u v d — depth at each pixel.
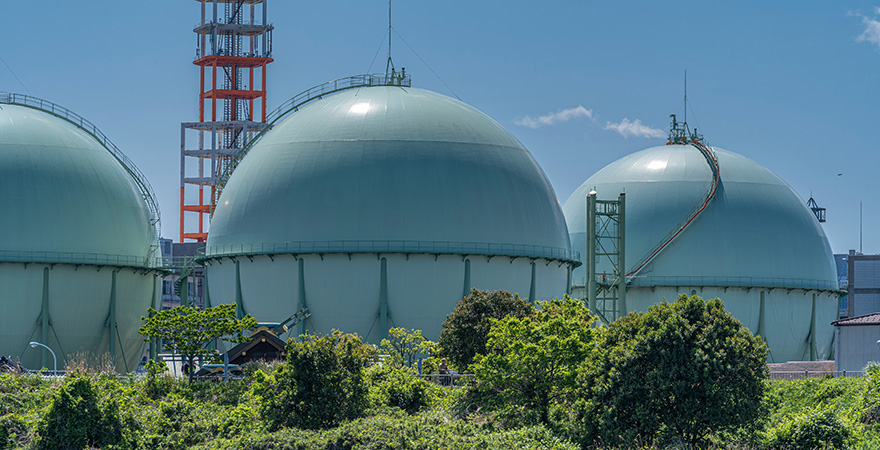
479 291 80.62
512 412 59.25
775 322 120.31
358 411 61.41
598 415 54.78
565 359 58.47
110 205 111.62
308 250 98.19
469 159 102.06
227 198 106.38
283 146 104.12
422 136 102.06
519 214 102.31
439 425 59.47
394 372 68.50
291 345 61.78
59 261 106.62
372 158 100.25
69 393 58.44
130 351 113.75
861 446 50.56
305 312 98.12
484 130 106.12
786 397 66.19
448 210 99.25
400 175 99.50
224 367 76.44
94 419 58.22
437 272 98.62
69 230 107.75
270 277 100.31
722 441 52.38
